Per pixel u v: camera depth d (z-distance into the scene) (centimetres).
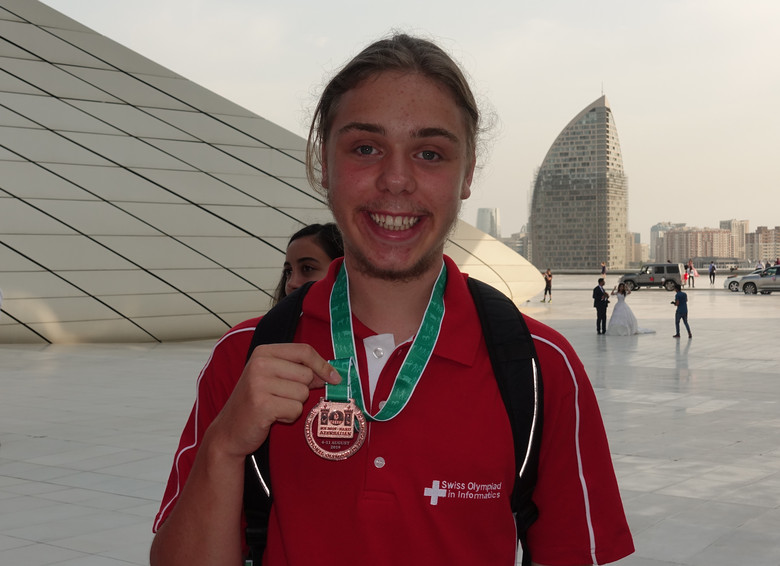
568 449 175
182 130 2872
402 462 160
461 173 174
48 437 984
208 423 182
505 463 163
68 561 555
